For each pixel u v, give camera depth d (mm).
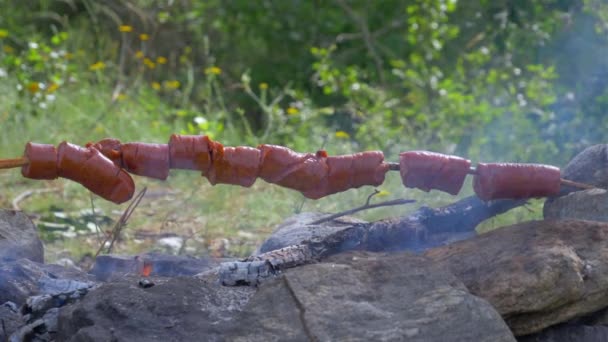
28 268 1294
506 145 2383
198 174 2311
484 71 2994
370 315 1073
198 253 1782
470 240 1217
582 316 1163
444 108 2672
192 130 2604
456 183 1248
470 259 1172
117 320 1106
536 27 2668
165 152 1206
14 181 2217
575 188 1287
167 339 1083
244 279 1185
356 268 1133
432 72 3055
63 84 2967
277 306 1094
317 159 1224
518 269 1129
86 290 1225
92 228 1919
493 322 1068
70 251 1765
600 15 2646
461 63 3078
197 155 1203
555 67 2768
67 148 1188
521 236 1191
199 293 1139
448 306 1078
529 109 2533
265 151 1214
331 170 1224
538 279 1115
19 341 1164
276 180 1219
